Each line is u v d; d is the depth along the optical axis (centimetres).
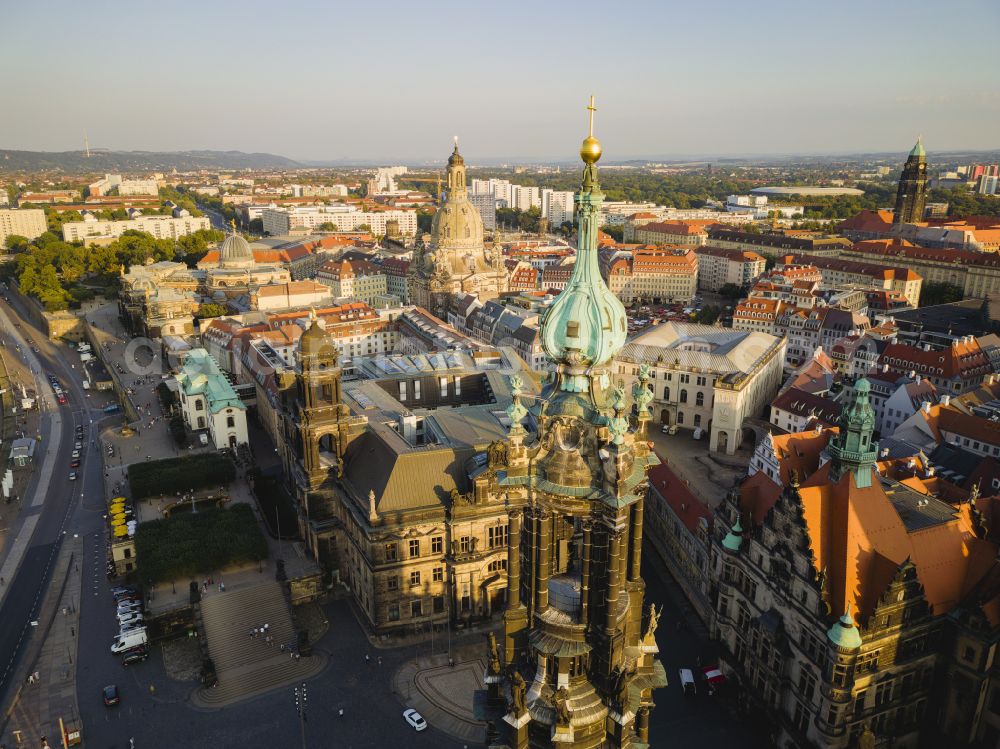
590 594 4391
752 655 10806
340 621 13075
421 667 11888
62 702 11188
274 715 10912
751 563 10800
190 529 14488
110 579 14400
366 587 12838
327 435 14612
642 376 4594
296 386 14538
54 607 13562
